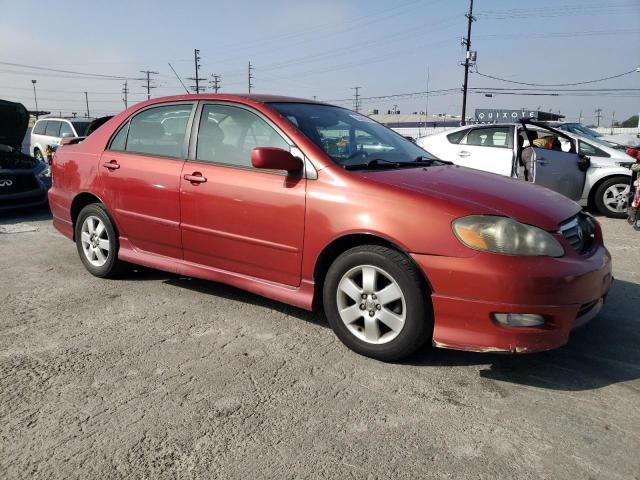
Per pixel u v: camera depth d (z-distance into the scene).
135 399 2.79
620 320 3.90
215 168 3.88
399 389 2.91
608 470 2.25
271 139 3.67
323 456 2.34
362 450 2.38
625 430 2.54
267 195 3.55
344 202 3.24
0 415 2.64
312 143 3.51
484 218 2.91
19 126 9.16
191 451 2.37
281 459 2.32
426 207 3.02
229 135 3.91
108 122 4.84
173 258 4.28
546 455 2.35
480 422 2.60
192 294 4.44
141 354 3.32
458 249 2.90
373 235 3.13
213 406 2.73
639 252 6.02
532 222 2.93
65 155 5.09
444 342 2.98
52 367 3.14
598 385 2.96
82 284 4.71
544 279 2.80
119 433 2.50
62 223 5.20
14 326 3.76
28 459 2.31
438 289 2.95
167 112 4.36
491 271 2.82
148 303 4.23
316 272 3.43
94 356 3.29
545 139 8.66
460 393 2.88
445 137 9.45
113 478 2.20
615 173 8.30
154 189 4.20
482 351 2.90
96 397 2.81
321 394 2.86
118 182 4.48
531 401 2.80
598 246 3.39
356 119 4.32
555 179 8.00
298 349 3.40
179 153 4.16
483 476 2.21
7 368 3.13
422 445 2.42
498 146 8.84
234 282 3.88
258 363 3.21
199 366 3.17
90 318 3.91
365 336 3.26
